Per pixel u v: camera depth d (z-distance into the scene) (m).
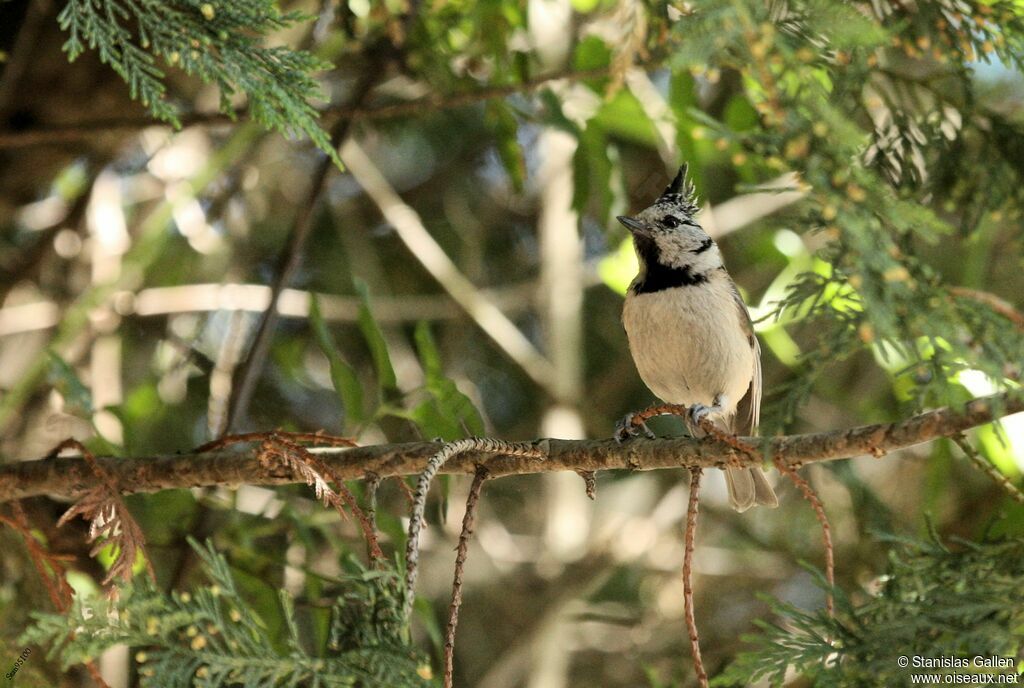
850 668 6.10
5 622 8.15
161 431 13.45
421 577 14.57
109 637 5.67
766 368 14.91
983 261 11.64
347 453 7.14
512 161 11.18
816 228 6.55
